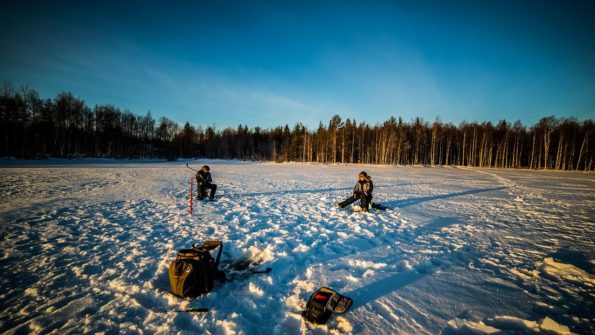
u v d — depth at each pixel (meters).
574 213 8.42
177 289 3.20
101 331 2.61
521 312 2.94
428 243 5.39
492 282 3.67
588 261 4.46
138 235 5.65
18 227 6.01
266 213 8.02
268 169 33.72
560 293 3.38
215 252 4.80
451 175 26.78
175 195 10.91
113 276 3.76
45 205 8.32
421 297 3.25
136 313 2.92
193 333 2.58
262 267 4.14
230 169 32.47
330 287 3.50
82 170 22.83
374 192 12.98
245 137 91.62
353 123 67.25
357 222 7.08
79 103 57.22
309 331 2.62
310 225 6.73
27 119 47.97
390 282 3.64
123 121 68.38
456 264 4.31
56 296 3.23
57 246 4.90
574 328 2.65
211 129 97.81
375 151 61.06
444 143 61.69
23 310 2.94
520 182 19.66
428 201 10.54
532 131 55.34
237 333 2.55
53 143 51.69
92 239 5.33
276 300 3.21
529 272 3.99
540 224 6.98
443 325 2.71
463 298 3.24
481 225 6.85
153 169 27.05
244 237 5.62
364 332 2.60
